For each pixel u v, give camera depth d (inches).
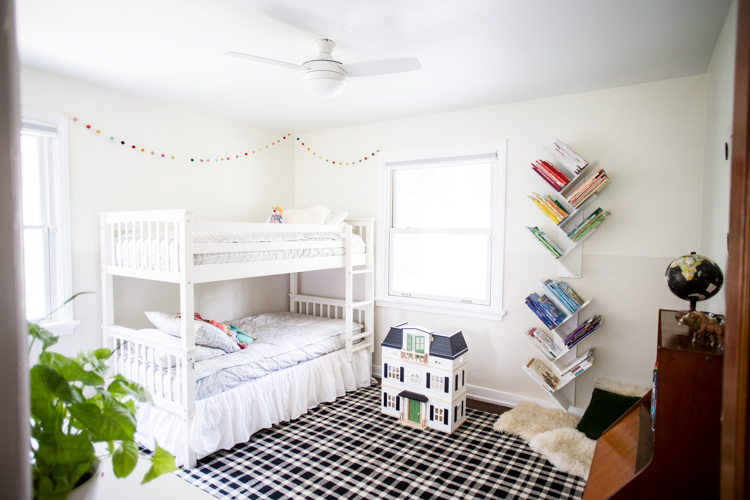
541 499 79.0
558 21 74.5
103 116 110.3
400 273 147.2
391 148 144.9
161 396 94.0
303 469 88.9
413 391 111.8
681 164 101.7
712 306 86.0
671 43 83.0
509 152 123.3
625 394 103.6
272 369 109.2
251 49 87.5
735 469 23.0
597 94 111.0
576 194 106.8
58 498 27.8
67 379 30.5
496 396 127.0
